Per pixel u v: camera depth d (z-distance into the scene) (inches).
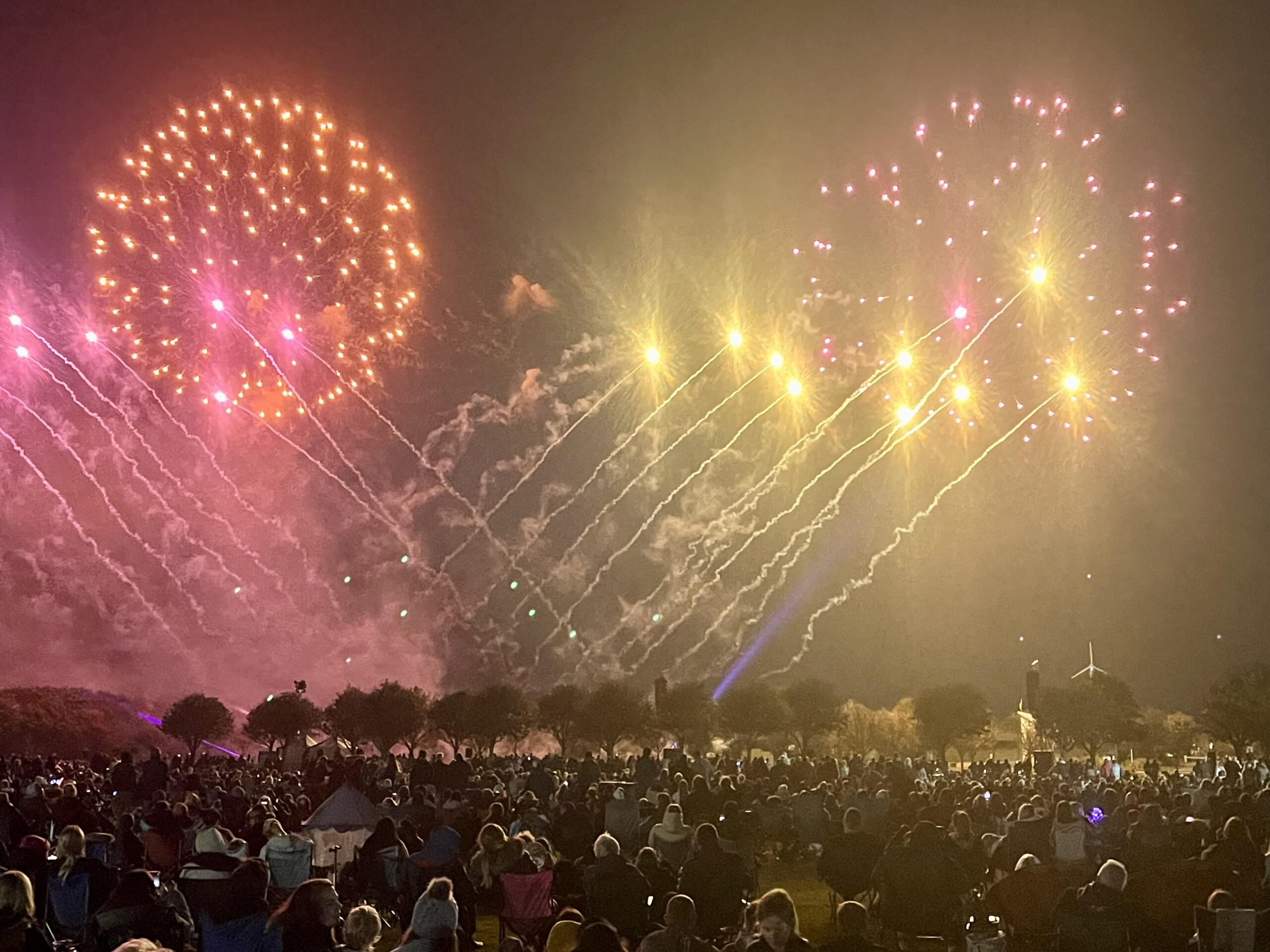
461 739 2544.3
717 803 972.6
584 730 2588.6
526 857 667.4
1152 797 1072.8
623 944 483.8
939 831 666.2
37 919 493.0
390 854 708.0
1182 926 590.6
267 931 447.8
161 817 802.8
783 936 430.9
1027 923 613.0
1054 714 2664.9
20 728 2368.4
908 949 729.0
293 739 2255.2
